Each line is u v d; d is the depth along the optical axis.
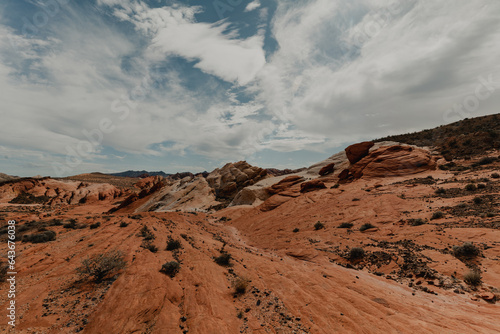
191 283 8.91
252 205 51.22
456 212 16.62
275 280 10.08
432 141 52.41
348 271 12.02
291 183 51.62
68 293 7.72
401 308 7.32
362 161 42.22
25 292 7.74
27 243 14.95
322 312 7.16
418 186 27.19
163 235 17.50
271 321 6.72
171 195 67.00
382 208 22.12
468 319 6.46
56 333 5.49
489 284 8.51
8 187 67.25
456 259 10.57
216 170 88.06
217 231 29.72
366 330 6.07
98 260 9.28
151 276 8.68
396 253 12.70
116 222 22.53
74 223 22.23
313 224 23.81
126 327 5.75
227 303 7.71
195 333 5.73
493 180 22.33
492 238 11.38
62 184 79.81
